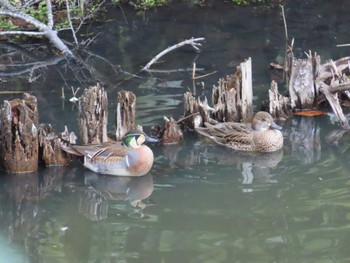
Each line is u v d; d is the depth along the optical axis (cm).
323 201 866
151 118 1134
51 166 993
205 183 930
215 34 1576
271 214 836
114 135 1066
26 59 1448
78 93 1258
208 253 750
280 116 1163
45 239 791
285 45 1491
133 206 870
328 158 1005
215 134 1072
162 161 1006
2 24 1548
